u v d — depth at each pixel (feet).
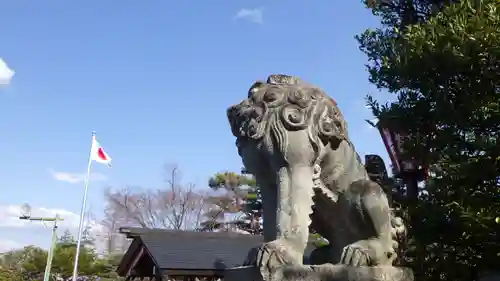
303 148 10.23
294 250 9.60
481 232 14.49
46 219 61.05
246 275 9.73
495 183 14.90
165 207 98.27
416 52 15.96
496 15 15.14
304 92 10.78
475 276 16.26
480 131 15.72
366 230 10.57
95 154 58.29
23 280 93.76
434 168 15.94
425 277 16.06
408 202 16.53
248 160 10.91
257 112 10.68
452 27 15.23
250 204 88.53
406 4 20.79
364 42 20.07
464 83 15.93
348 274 9.17
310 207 10.12
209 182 102.27
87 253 107.55
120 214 97.66
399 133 18.06
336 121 11.00
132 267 40.78
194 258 35.19
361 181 10.81
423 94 16.88
